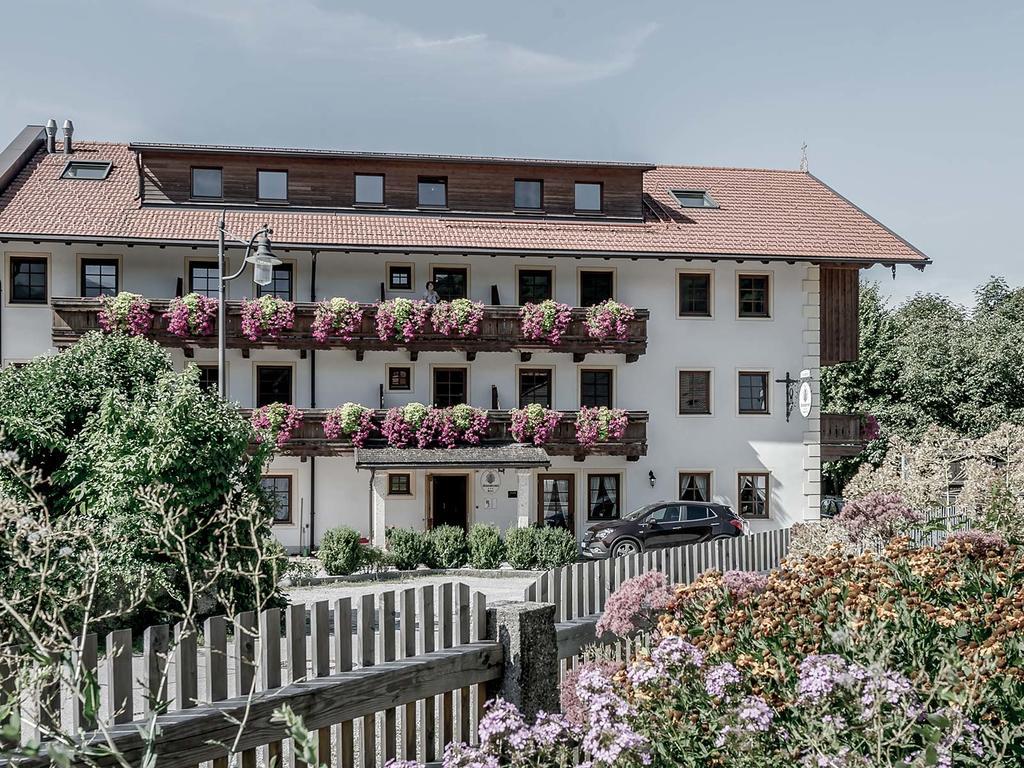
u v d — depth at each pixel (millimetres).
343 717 5059
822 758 3797
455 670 5719
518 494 26203
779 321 29469
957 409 41000
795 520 29297
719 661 4766
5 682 3801
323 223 28234
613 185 30312
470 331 27172
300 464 27250
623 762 4105
